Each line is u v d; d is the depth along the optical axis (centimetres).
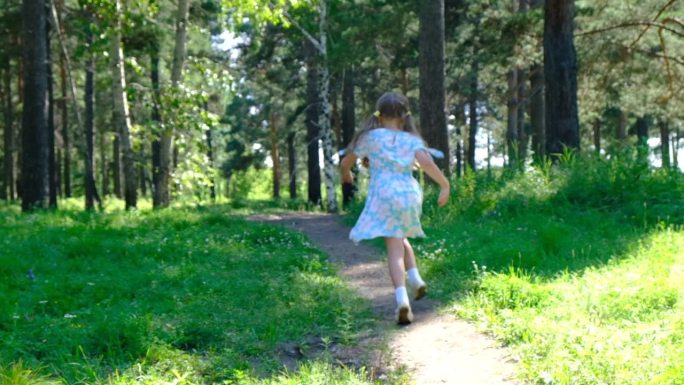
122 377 417
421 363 471
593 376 396
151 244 1014
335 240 1259
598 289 583
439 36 1870
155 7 2008
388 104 577
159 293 673
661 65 2188
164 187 2058
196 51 3064
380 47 3052
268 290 693
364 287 755
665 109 2469
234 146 5878
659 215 973
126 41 2353
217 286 706
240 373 427
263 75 3581
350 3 2336
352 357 489
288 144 5291
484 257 770
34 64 1952
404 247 585
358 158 587
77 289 691
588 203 1102
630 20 2044
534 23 2102
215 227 1362
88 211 1691
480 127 5047
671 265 654
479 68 3052
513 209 1176
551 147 1427
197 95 1950
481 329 535
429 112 1867
